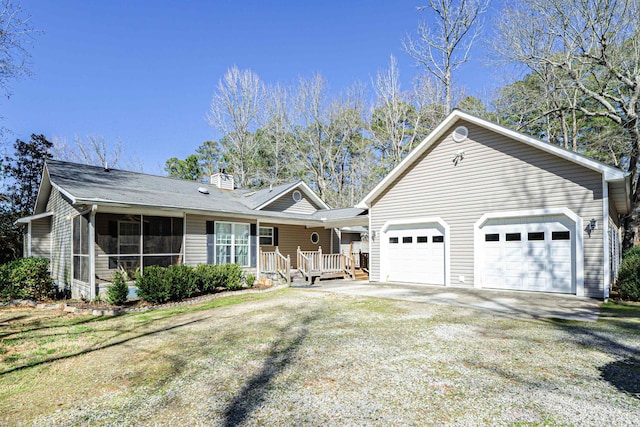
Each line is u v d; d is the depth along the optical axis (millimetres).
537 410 3074
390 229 13266
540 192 9789
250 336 5863
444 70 22281
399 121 28859
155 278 9359
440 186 11859
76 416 3279
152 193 12609
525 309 7613
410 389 3578
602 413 2996
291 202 17094
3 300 10383
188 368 4434
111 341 5953
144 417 3195
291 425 2939
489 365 4191
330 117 32562
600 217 8797
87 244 10008
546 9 16516
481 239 10898
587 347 4844
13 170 18719
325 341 5395
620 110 18078
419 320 6660
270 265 13844
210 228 12742
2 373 4535
